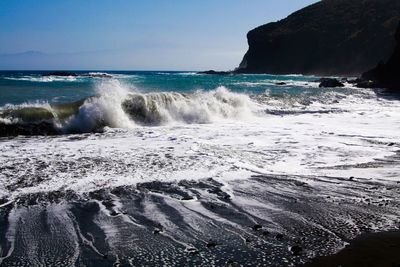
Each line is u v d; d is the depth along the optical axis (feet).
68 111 40.86
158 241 13.85
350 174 22.70
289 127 41.75
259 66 409.90
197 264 12.15
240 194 18.99
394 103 78.43
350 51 337.93
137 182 20.34
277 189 19.83
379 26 334.65
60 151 27.27
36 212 16.39
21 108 39.96
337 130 39.86
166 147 29.07
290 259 12.43
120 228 14.97
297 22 416.67
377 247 13.30
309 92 101.19
